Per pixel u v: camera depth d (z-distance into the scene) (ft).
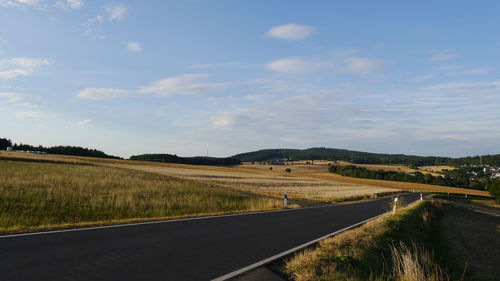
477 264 40.73
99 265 19.49
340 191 171.63
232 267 20.75
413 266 23.41
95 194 60.90
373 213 65.87
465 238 61.21
